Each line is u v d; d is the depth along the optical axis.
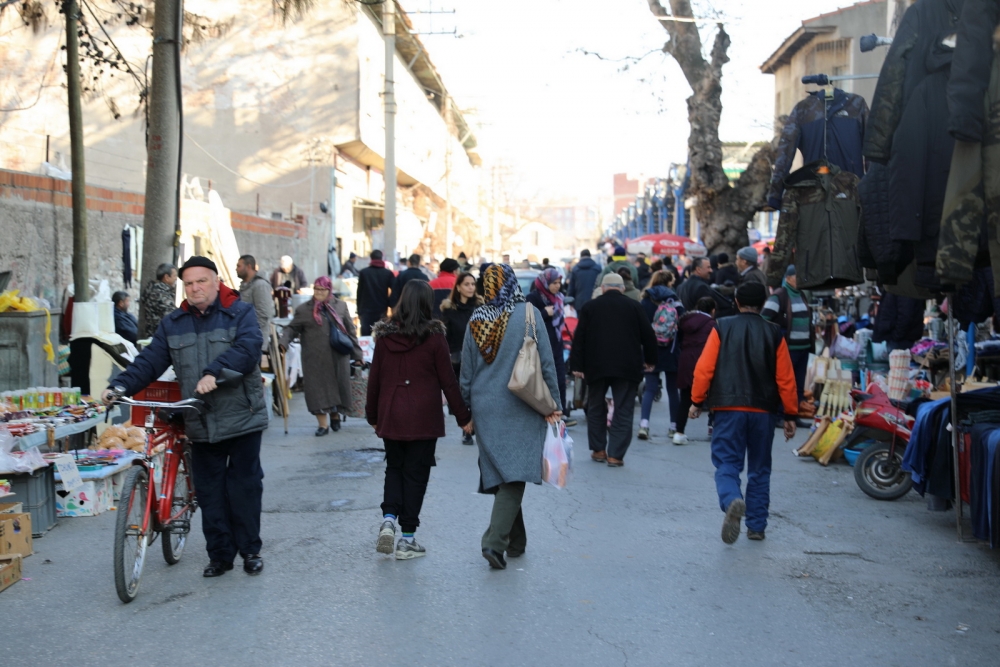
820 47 26.00
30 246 11.92
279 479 8.66
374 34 33.06
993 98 4.73
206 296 5.57
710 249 20.44
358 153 33.47
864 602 5.32
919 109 5.31
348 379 11.29
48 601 5.31
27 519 6.23
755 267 12.54
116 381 5.41
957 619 5.07
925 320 12.86
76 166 11.09
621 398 9.34
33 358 9.02
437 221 50.25
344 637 4.73
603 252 30.77
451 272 13.55
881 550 6.41
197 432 5.52
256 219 21.73
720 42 19.94
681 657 4.50
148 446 5.49
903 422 7.98
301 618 5.01
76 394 8.55
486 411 5.89
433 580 5.67
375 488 8.26
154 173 11.06
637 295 13.45
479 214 72.06
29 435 6.94
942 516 7.39
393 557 6.15
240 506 5.74
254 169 30.58
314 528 6.90
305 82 30.59
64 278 12.71
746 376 6.55
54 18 16.22
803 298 11.25
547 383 5.96
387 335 6.09
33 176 12.05
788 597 5.40
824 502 7.88
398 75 37.97
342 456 9.84
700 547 6.44
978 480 6.09
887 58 5.47
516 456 5.80
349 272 26.55
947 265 4.88
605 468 9.27
